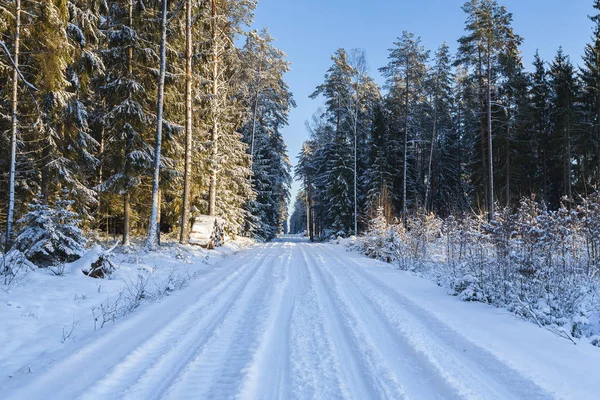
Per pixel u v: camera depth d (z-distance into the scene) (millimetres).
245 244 22844
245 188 25406
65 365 3820
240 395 3164
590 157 24062
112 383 3441
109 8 14656
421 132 35812
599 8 22750
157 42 15695
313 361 4039
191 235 15852
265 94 31672
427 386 3471
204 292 7555
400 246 14172
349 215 31984
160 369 3797
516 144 24984
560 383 3340
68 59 10906
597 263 7754
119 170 14680
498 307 6512
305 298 7141
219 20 18469
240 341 4637
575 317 5398
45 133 11875
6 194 13406
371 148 33250
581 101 25484
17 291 6133
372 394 3281
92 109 14484
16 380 3500
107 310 5965
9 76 11055
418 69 29672
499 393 3258
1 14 9734
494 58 22203
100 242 15047
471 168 28734
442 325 5203
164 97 15938
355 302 6836
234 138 24094
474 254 10219
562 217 8211
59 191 12984
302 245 23984
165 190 16094
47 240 7867
